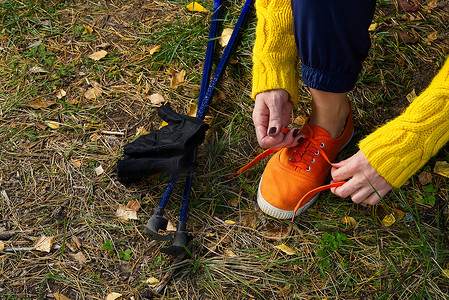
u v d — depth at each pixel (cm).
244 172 199
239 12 255
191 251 177
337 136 187
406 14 249
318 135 182
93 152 206
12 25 254
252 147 208
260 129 170
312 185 181
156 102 223
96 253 176
